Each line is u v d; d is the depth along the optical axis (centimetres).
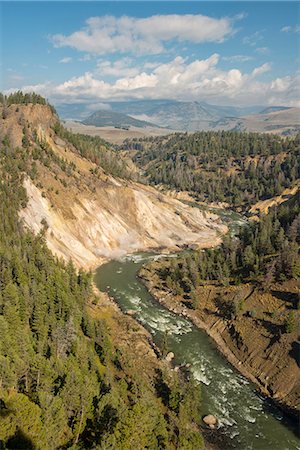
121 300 10219
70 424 5003
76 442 4697
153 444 4659
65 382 5188
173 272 11044
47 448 4188
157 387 6675
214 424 5994
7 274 8438
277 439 5756
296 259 8762
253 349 7612
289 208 12638
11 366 5228
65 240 13000
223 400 6556
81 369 5969
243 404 6481
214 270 10388
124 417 4519
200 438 5288
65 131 18962
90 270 11694
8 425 3953
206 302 9544
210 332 8625
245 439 5734
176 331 8719
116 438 4212
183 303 9838
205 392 6738
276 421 6116
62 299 8069
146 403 5191
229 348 8012
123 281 11550
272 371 7025
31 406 4294
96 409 5000
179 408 5941
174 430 5506
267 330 7762
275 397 6594
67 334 6681
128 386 6450
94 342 7569
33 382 5372
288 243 9475
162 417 5312
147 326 8881
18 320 6869
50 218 13162
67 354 6525
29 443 3988
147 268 12362
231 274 10144
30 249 10131
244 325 8194
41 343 6312
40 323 7244
